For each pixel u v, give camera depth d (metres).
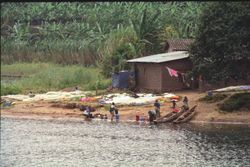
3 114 119.31
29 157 77.62
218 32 106.56
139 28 160.00
